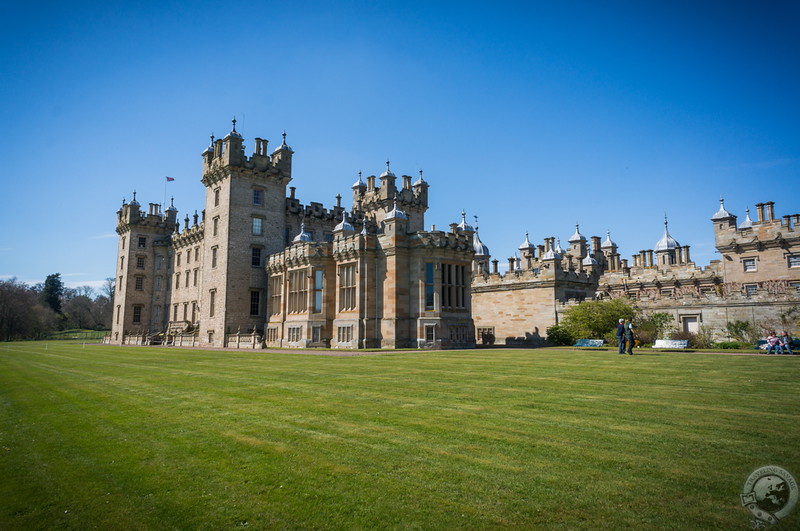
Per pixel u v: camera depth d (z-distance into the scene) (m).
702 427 9.20
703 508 5.99
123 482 7.58
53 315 128.25
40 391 16.77
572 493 6.50
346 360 24.25
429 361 22.58
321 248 41.94
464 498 6.49
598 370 17.62
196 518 6.31
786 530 5.46
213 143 56.56
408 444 8.64
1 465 8.66
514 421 9.91
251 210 52.38
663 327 39.47
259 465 7.95
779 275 45.16
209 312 53.19
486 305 53.22
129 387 16.41
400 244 37.75
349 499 6.61
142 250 73.88
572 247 65.06
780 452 7.74
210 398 13.57
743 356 23.95
